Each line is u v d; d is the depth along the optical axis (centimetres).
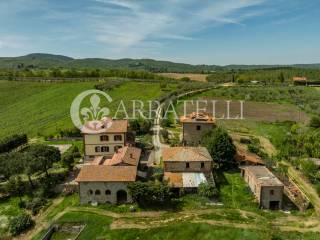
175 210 5941
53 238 5441
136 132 10431
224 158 7525
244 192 6550
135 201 6222
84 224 5647
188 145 9050
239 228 5225
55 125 12144
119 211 5978
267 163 7838
